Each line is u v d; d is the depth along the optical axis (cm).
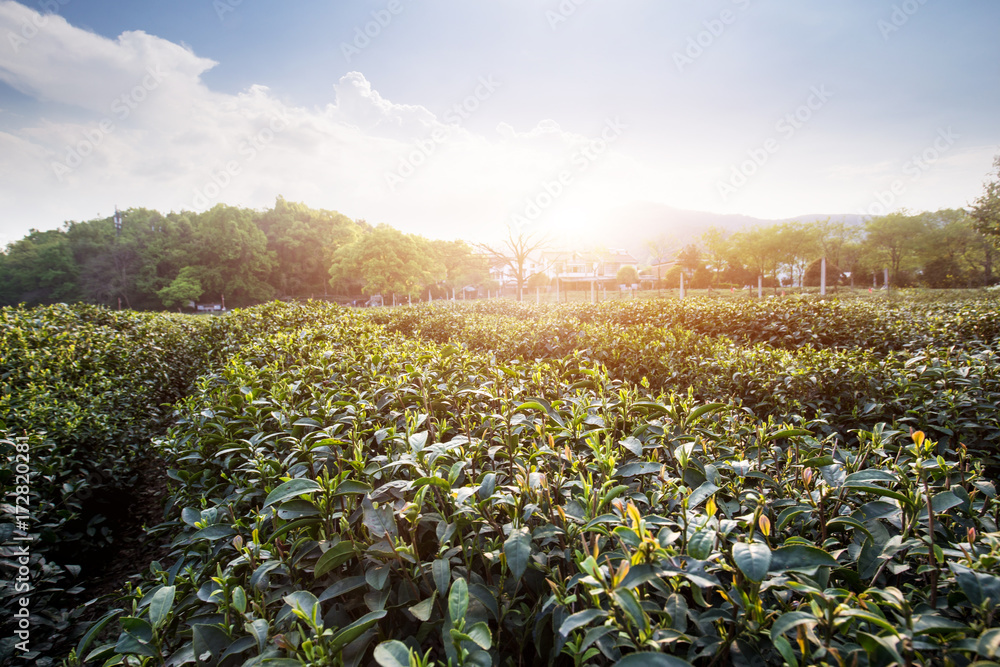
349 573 166
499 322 1027
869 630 110
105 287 5553
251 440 217
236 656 140
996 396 304
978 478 163
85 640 142
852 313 834
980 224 2205
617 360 571
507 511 149
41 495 328
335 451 200
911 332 663
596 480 180
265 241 6197
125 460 434
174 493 266
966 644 89
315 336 563
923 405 304
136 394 550
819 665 94
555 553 141
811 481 163
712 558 114
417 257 4647
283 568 150
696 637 112
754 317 929
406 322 1361
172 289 5175
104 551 386
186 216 6956
